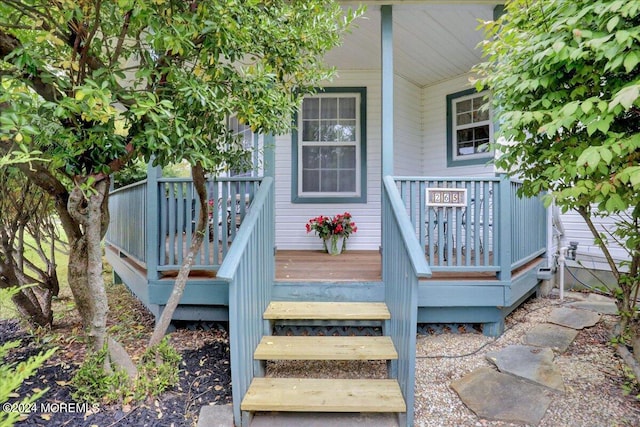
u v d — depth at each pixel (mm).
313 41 2686
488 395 2270
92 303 2174
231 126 5438
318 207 5129
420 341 3129
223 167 3023
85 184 1849
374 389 2195
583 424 1999
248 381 2236
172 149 2010
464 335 3236
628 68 1548
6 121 1423
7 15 1928
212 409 2082
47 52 1992
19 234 3543
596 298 4043
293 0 2646
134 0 1708
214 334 3264
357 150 5113
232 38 2098
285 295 3119
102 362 2182
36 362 1072
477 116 5016
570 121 1727
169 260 3203
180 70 2102
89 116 1642
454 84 5266
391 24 3379
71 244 2336
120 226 4754
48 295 3561
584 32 1698
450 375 2588
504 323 3350
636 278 2285
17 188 3482
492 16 3605
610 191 1726
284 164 5117
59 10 1740
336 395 2121
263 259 2775
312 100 5105
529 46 2039
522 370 2490
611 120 1610
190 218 3205
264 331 2738
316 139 5125
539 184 2195
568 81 2012
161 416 2016
